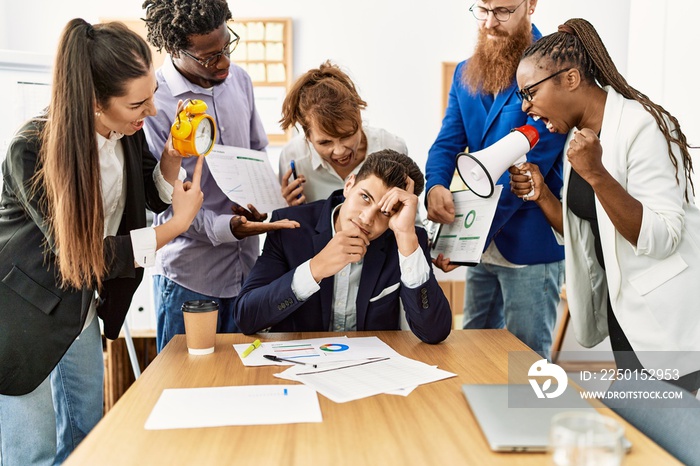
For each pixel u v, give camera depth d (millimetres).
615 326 1719
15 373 1500
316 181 2111
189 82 2100
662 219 1497
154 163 1827
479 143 2148
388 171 1610
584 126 1680
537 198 1833
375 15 4090
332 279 1738
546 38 1666
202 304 1463
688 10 3004
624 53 4078
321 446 974
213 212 2121
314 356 1440
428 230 2070
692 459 1031
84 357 1795
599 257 1743
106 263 1521
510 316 2174
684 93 3045
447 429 1041
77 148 1401
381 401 1167
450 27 4098
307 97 1841
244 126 2277
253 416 1084
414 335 1648
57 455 1838
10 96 2611
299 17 4082
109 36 1429
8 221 1512
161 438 1000
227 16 1947
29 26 3986
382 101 4133
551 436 770
